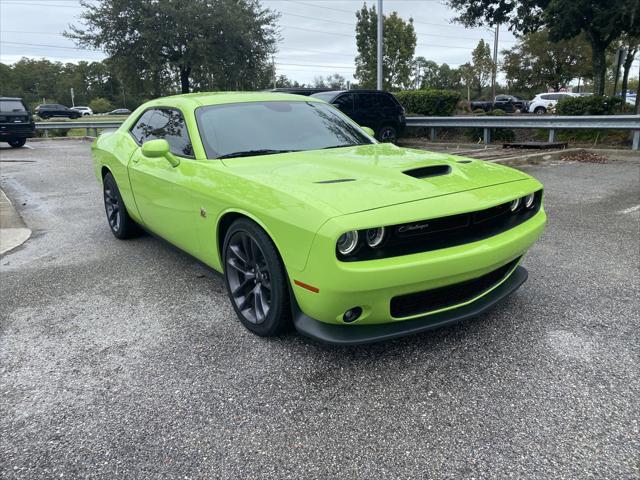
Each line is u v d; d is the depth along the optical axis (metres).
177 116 3.65
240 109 3.61
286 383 2.41
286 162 3.03
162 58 26.39
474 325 2.95
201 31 26.05
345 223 2.13
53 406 2.29
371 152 3.30
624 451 1.89
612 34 14.77
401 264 2.22
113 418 2.19
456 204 2.38
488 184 2.69
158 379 2.48
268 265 2.58
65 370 2.59
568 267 3.90
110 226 5.17
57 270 4.18
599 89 15.98
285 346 2.76
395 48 34.91
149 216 4.03
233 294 3.00
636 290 3.42
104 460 1.94
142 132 4.23
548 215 5.62
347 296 2.22
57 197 7.63
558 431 2.01
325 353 2.68
